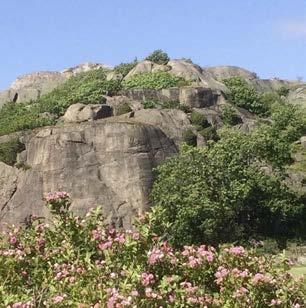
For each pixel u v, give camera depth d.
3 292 9.16
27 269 10.30
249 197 45.44
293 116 71.56
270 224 48.66
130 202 52.34
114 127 54.78
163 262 9.97
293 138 68.75
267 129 55.75
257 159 49.22
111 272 9.67
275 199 47.31
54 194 11.34
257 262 10.30
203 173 44.06
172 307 8.91
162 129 59.31
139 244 9.98
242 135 50.31
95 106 61.69
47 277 10.05
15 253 10.21
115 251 10.02
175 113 62.31
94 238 10.55
